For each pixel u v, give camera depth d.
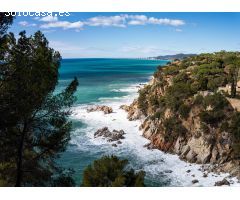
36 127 23.47
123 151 63.78
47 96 23.17
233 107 60.12
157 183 48.78
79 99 124.25
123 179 21.11
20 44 20.64
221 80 74.88
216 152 55.88
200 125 59.22
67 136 24.97
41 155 25.33
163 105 74.25
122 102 117.06
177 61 130.38
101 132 75.12
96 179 22.52
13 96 19.62
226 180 47.44
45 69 21.22
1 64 19.69
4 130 20.72
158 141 65.88
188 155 58.78
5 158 22.14
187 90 69.50
